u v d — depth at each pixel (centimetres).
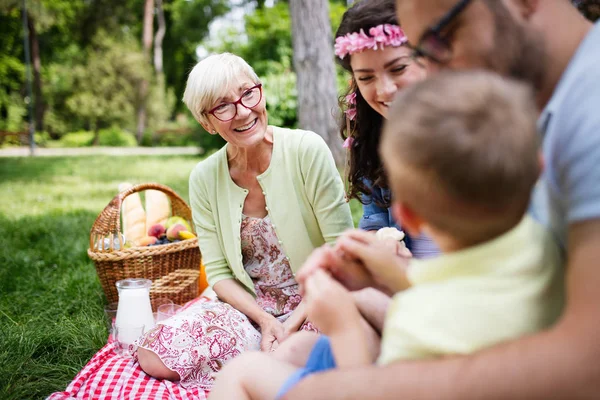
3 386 251
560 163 102
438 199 104
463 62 114
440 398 96
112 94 2748
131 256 315
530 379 90
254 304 248
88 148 2580
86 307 348
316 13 844
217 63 236
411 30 119
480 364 95
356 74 209
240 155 250
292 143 248
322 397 108
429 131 101
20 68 2862
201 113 242
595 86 99
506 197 102
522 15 111
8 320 330
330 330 134
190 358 227
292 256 252
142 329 257
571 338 89
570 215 98
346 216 249
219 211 259
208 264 264
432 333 105
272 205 249
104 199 849
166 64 3678
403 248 174
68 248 500
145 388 224
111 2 2961
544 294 106
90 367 246
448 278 110
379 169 230
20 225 616
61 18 2842
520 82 109
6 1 2419
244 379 143
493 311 104
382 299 163
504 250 107
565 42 112
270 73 1373
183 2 3547
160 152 2147
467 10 110
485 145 99
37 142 2591
